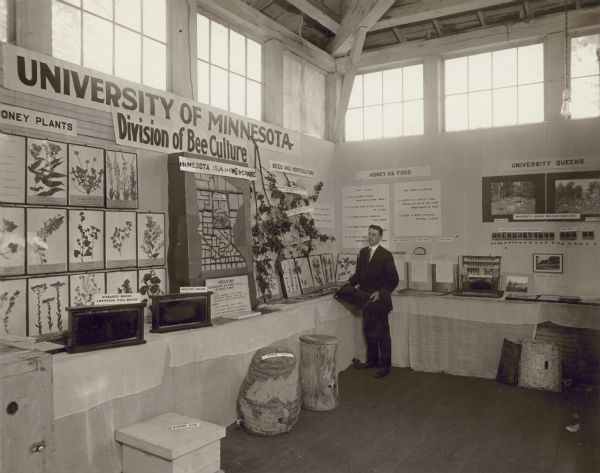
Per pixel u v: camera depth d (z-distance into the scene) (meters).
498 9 5.77
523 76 5.85
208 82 4.95
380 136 6.72
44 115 3.36
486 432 4.02
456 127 6.25
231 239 4.48
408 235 6.29
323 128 6.84
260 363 3.99
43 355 2.32
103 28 3.91
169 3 4.45
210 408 3.90
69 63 3.52
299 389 4.25
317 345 4.54
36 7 3.39
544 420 4.29
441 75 6.32
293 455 3.58
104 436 3.05
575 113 5.58
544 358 5.12
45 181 3.33
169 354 3.47
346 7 6.16
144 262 3.98
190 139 4.45
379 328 5.68
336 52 6.63
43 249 3.30
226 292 4.34
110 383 3.04
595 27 5.43
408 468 3.39
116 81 3.83
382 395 4.97
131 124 3.92
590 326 4.97
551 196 5.53
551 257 5.52
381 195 6.46
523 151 5.66
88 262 3.58
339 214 6.73
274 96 5.67
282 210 5.60
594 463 3.47
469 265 5.88
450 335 5.76
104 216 3.70
